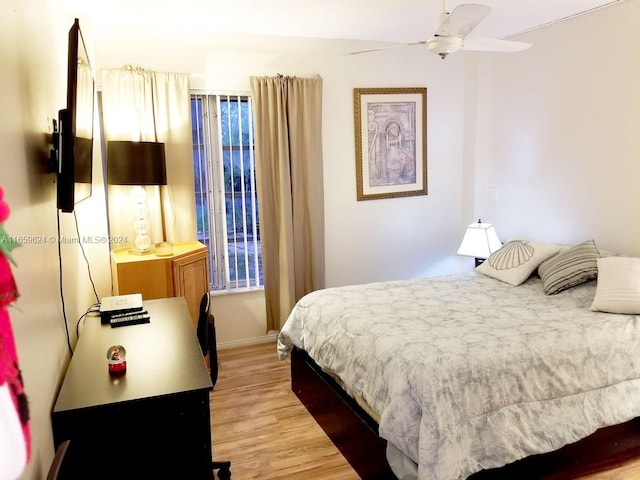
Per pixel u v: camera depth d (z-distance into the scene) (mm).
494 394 2070
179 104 3693
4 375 682
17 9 1392
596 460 2445
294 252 4215
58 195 1614
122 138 3545
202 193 3984
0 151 1141
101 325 2211
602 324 2477
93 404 1470
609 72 3389
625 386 2379
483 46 2828
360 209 4523
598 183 3531
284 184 4047
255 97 3920
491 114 4520
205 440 1594
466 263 4961
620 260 2863
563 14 3590
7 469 677
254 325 4277
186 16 3424
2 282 710
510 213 4398
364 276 4625
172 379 1630
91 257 3051
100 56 3592
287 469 2492
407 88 4492
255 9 3301
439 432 1902
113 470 1532
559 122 3816
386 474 2160
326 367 2713
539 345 2248
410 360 2104
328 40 4191
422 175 4695
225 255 4109
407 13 3479
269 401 3236
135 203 3576
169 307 2514
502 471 2195
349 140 4395
